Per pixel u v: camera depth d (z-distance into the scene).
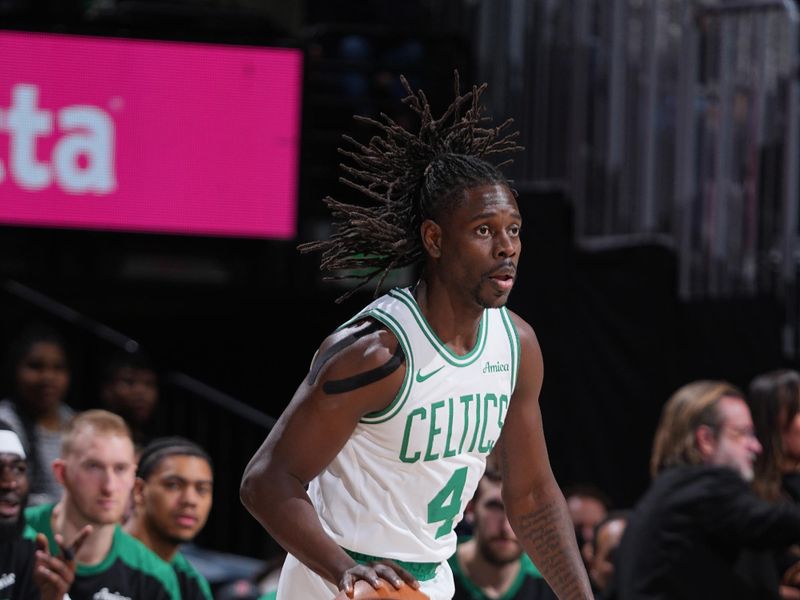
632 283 20.44
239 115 20.38
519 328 7.38
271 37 21.11
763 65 20.03
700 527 12.38
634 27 20.84
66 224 20.14
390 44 22.55
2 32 19.98
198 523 12.26
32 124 20.06
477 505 12.75
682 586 12.33
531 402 7.55
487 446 7.23
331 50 22.42
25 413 16.23
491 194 6.75
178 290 22.52
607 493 20.23
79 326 21.81
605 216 20.98
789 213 19.95
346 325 7.03
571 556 7.61
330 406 6.75
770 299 19.91
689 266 20.48
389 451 6.98
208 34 20.30
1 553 10.62
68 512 11.38
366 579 6.27
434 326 6.93
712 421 12.77
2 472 10.48
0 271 22.14
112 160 20.20
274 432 6.88
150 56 20.25
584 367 20.55
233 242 21.81
